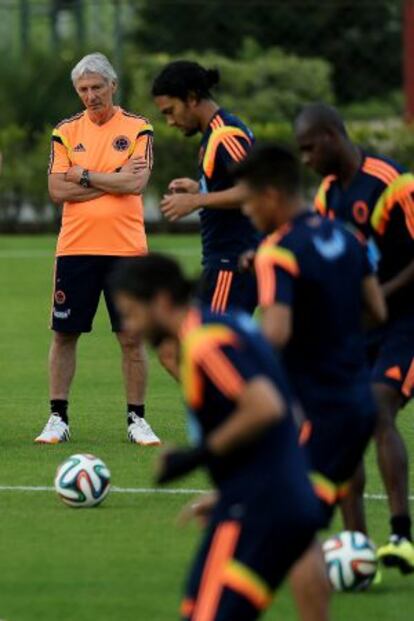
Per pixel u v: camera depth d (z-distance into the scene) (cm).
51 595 2300
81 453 3400
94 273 3481
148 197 9144
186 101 3072
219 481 1733
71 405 4112
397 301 2430
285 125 9175
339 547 2327
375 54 12725
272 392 1655
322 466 2036
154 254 1712
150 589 2330
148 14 12506
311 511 1717
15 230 9488
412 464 3312
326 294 1989
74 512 2823
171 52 12450
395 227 2405
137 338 3497
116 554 2528
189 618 1717
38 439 3528
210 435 1691
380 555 2395
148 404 4141
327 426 2030
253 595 1702
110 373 4738
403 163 9038
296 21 12581
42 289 6981
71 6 10919
